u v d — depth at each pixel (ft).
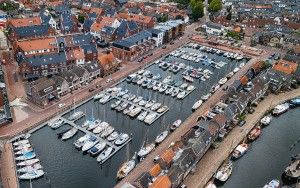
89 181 333.83
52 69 511.81
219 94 489.26
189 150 336.08
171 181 303.89
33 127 395.14
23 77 492.13
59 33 655.76
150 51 626.64
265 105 465.47
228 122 401.49
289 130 428.56
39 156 360.28
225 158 362.12
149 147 373.20
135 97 472.44
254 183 342.23
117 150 372.58
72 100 451.94
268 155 382.42
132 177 329.72
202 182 328.08
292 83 519.60
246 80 508.94
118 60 553.64
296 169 348.18
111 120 426.51
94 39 608.19
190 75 543.39
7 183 314.35
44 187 323.57
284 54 634.43
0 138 369.30
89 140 380.78
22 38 602.03
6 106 416.05
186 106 467.11
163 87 503.61
